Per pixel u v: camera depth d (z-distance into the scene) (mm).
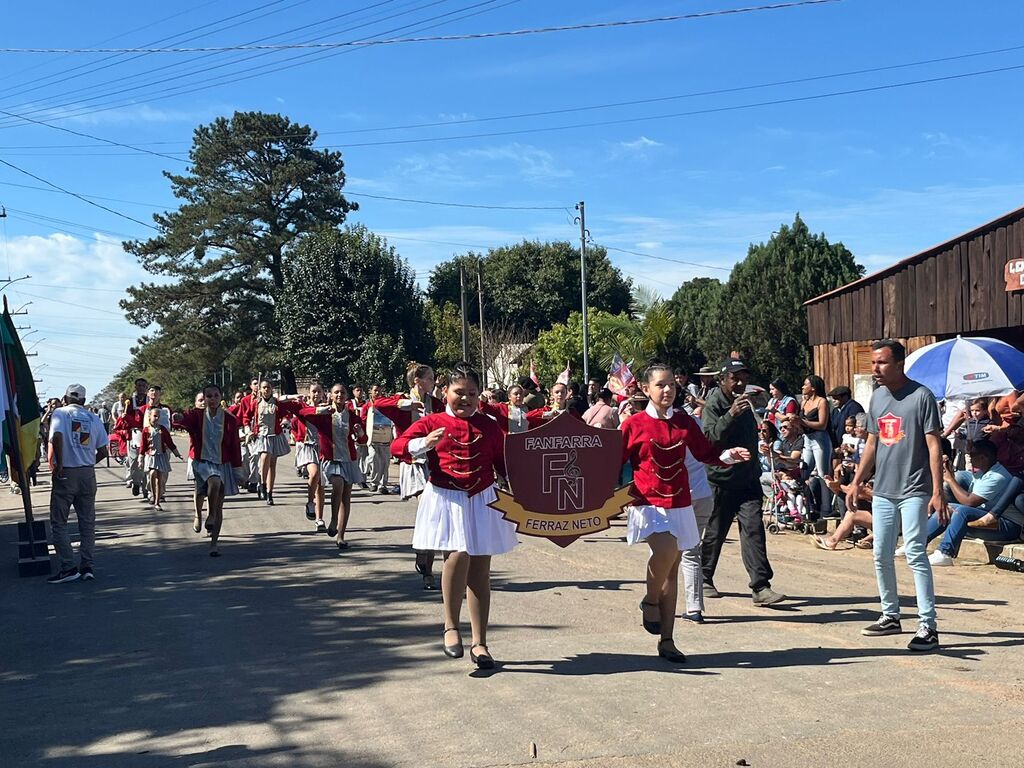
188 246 50438
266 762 4676
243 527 13633
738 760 4523
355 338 37156
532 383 14289
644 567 9906
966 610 7676
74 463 9914
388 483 19406
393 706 5465
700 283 57938
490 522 6207
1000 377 10914
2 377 10570
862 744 4715
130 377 85562
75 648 7129
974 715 5121
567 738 4863
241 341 50906
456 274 69000
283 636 7258
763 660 6293
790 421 12000
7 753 4930
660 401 6336
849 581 9023
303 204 51125
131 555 11469
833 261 33625
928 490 6613
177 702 5695
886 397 6836
